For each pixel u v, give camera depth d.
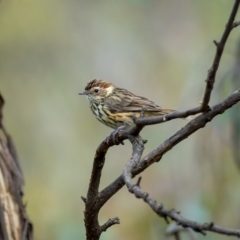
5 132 6.99
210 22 14.07
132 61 14.44
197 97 10.62
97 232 4.95
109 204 13.52
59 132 13.67
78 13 14.25
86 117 13.79
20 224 6.48
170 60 14.52
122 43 14.44
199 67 10.84
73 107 13.82
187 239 9.14
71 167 13.54
